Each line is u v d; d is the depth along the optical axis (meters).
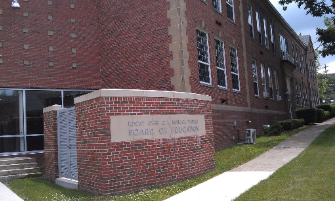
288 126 19.34
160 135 8.56
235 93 17.02
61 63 13.35
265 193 6.74
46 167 10.61
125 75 13.55
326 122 25.31
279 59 26.61
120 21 13.95
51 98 13.05
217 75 15.53
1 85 12.05
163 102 8.79
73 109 9.12
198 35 14.32
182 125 9.25
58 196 7.71
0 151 11.90
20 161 11.37
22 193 8.22
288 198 6.21
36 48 12.90
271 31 25.62
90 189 7.93
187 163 9.20
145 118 8.29
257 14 22.69
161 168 8.45
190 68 12.91
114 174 7.58
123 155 7.77
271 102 23.03
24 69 12.55
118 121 7.79
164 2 12.97
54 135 10.13
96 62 14.14
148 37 13.20
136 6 13.62
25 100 12.52
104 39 14.23
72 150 9.12
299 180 7.54
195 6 14.09
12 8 12.63
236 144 15.78
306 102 36.00
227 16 17.66
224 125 15.23
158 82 12.77
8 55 12.31
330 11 20.61
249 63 19.50
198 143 9.79
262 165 10.16
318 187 6.77
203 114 10.28
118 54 13.84
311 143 13.51
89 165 7.99
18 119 12.31
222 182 8.36
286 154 11.62
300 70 35.00
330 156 10.20
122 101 7.93
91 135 7.92
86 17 14.22
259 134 19.50
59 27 13.52
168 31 12.75
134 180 7.87
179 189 7.88
